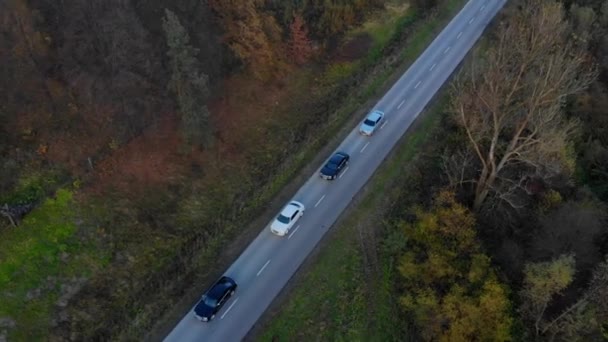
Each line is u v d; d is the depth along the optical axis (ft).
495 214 132.16
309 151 152.46
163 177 136.05
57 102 132.16
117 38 121.19
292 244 126.62
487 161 131.23
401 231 122.93
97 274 114.73
